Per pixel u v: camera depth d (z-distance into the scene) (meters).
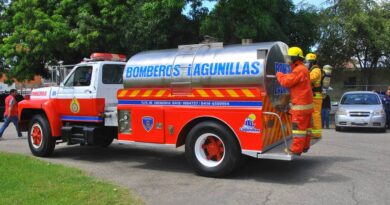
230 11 16.77
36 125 10.94
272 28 17.58
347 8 30.27
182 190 7.31
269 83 7.88
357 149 11.70
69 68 11.11
